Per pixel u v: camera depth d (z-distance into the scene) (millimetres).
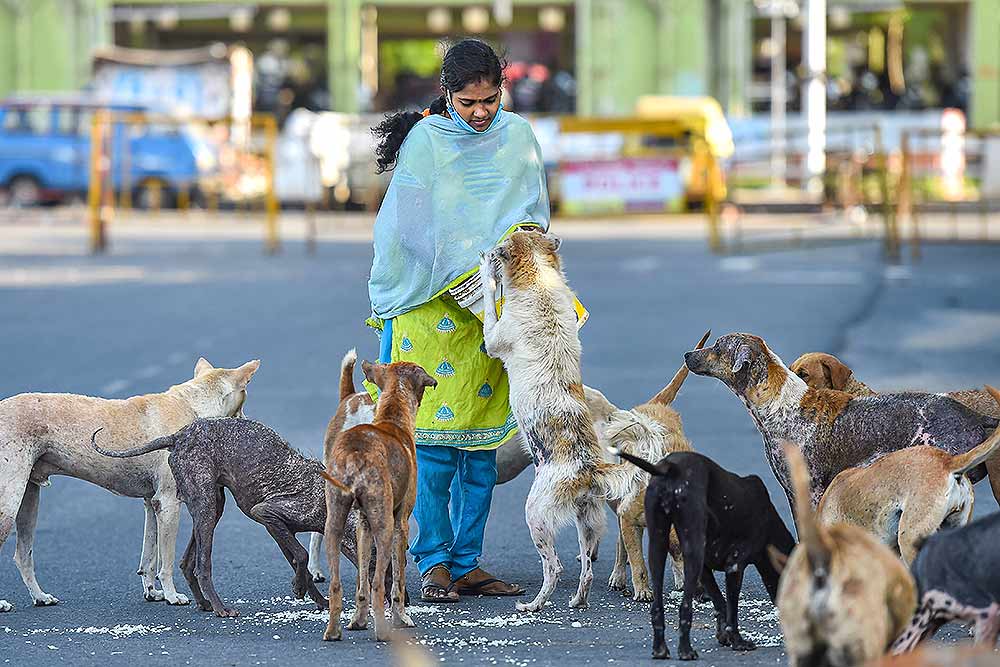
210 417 10281
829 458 9500
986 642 7238
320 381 18594
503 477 11016
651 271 31891
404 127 10492
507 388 10305
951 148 46438
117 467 9938
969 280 29547
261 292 28203
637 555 9789
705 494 8133
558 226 45781
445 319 10234
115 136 48938
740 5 53406
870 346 20703
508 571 10875
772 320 23641
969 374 18141
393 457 8906
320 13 56125
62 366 19688
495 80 10273
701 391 18031
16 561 9984
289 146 49281
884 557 6832
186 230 43750
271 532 9664
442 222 10195
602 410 10438
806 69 51281
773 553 8008
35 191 49531
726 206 48125
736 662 8242
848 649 6660
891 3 52719
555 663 8281
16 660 8523
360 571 8984
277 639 8961
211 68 50438
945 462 8344
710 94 54156
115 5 55312
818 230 42156
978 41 53125
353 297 27297
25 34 54594
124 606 9945
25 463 9672
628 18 54031
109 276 31172
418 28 56906
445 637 8961
